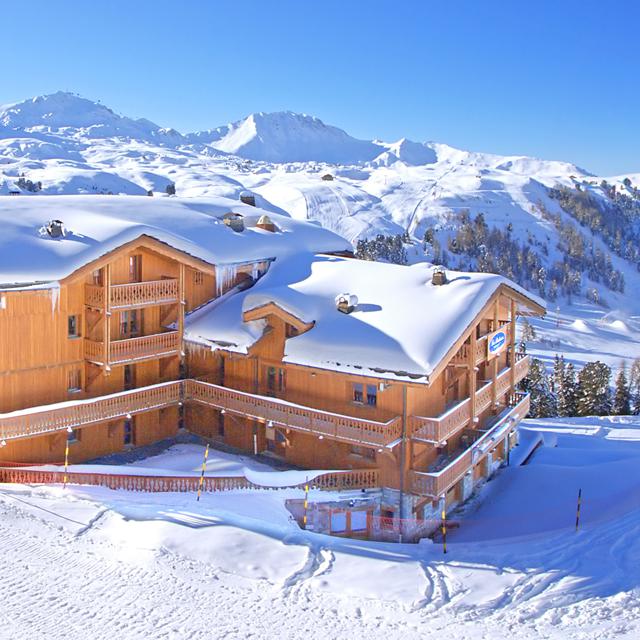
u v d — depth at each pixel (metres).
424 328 31.64
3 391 30.59
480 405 35.84
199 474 30.84
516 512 34.31
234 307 37.12
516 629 19.30
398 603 20.56
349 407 32.88
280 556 22.88
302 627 18.66
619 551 25.58
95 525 23.78
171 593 19.86
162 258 36.00
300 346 32.84
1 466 29.92
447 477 31.94
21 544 21.91
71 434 33.09
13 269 29.78
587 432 52.12
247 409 34.38
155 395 34.84
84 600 19.06
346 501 30.52
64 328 32.72
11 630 17.30
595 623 19.81
